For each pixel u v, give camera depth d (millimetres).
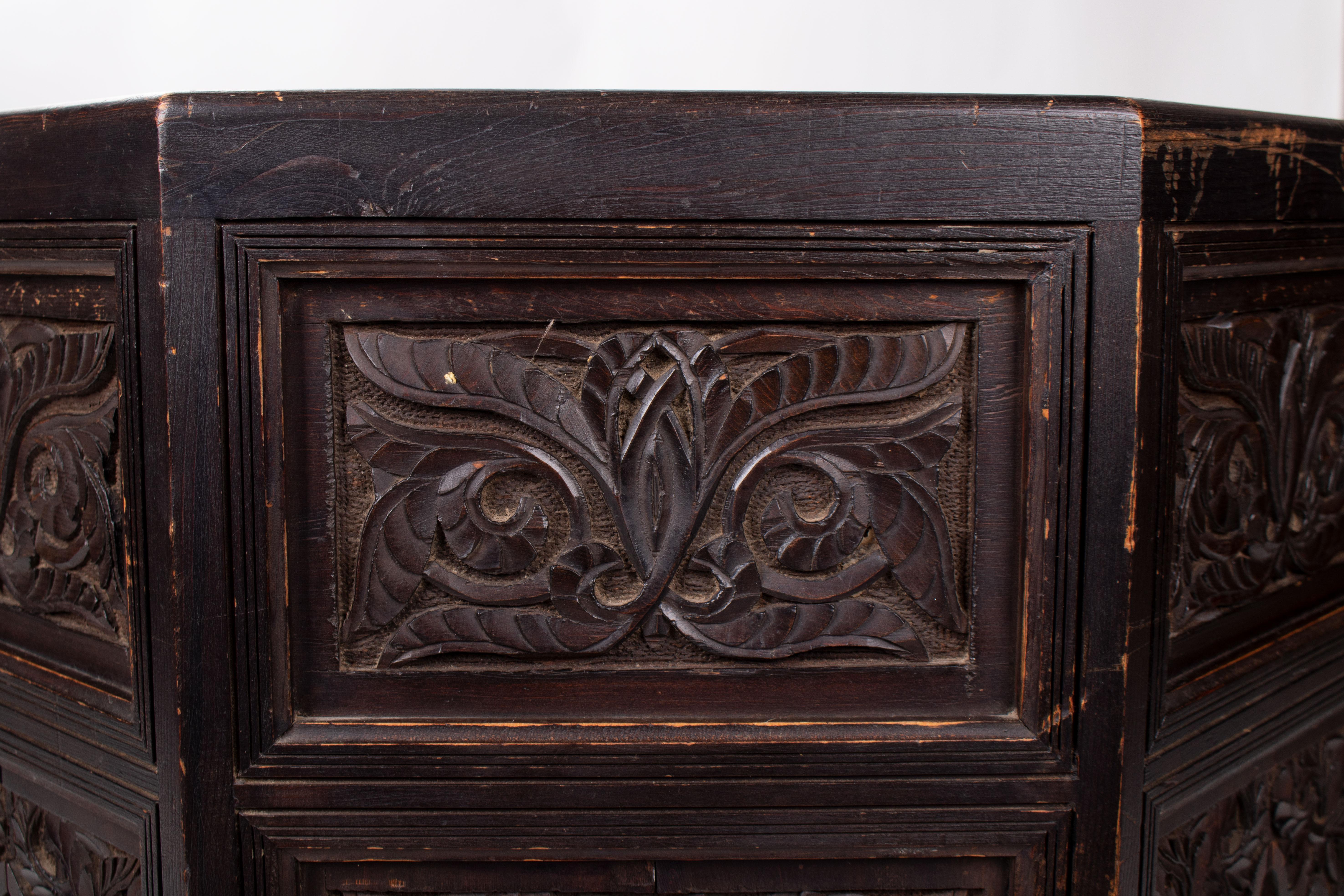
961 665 815
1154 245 768
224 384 749
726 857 806
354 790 789
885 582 817
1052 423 771
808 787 801
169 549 770
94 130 771
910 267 759
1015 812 806
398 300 768
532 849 799
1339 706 1064
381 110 730
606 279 760
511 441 791
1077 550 781
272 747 783
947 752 800
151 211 744
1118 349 764
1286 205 880
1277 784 992
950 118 743
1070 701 795
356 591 792
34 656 941
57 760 911
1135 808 819
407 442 785
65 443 876
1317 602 1048
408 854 798
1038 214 752
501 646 801
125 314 775
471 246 745
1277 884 1006
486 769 791
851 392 792
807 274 757
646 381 789
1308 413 997
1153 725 830
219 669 771
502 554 795
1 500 956
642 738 796
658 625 805
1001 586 808
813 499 810
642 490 795
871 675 817
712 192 745
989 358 786
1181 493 861
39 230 832
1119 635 786
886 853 808
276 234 740
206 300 741
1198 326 848
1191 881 902
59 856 926
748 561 805
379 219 742
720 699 812
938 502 804
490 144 735
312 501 782
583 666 808
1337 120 938
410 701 802
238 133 729
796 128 740
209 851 787
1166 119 763
